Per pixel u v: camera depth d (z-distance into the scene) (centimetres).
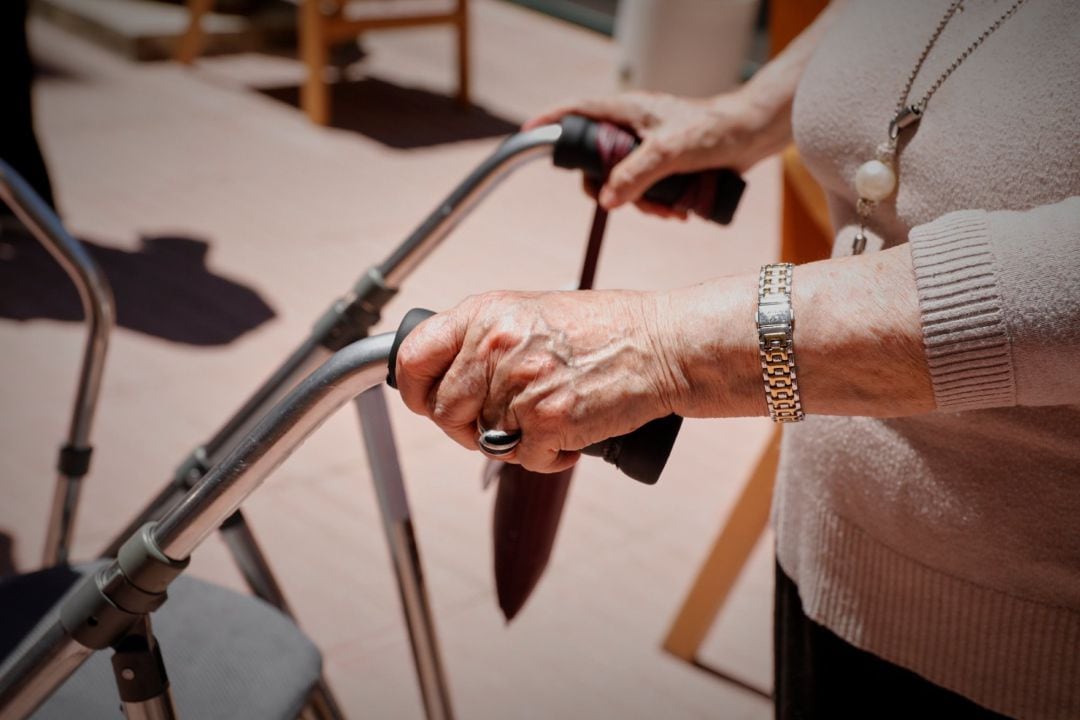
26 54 314
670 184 118
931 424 85
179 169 399
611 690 192
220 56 532
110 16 520
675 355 73
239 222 361
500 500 102
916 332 72
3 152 321
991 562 86
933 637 91
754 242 390
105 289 134
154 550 78
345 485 239
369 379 76
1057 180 77
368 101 497
